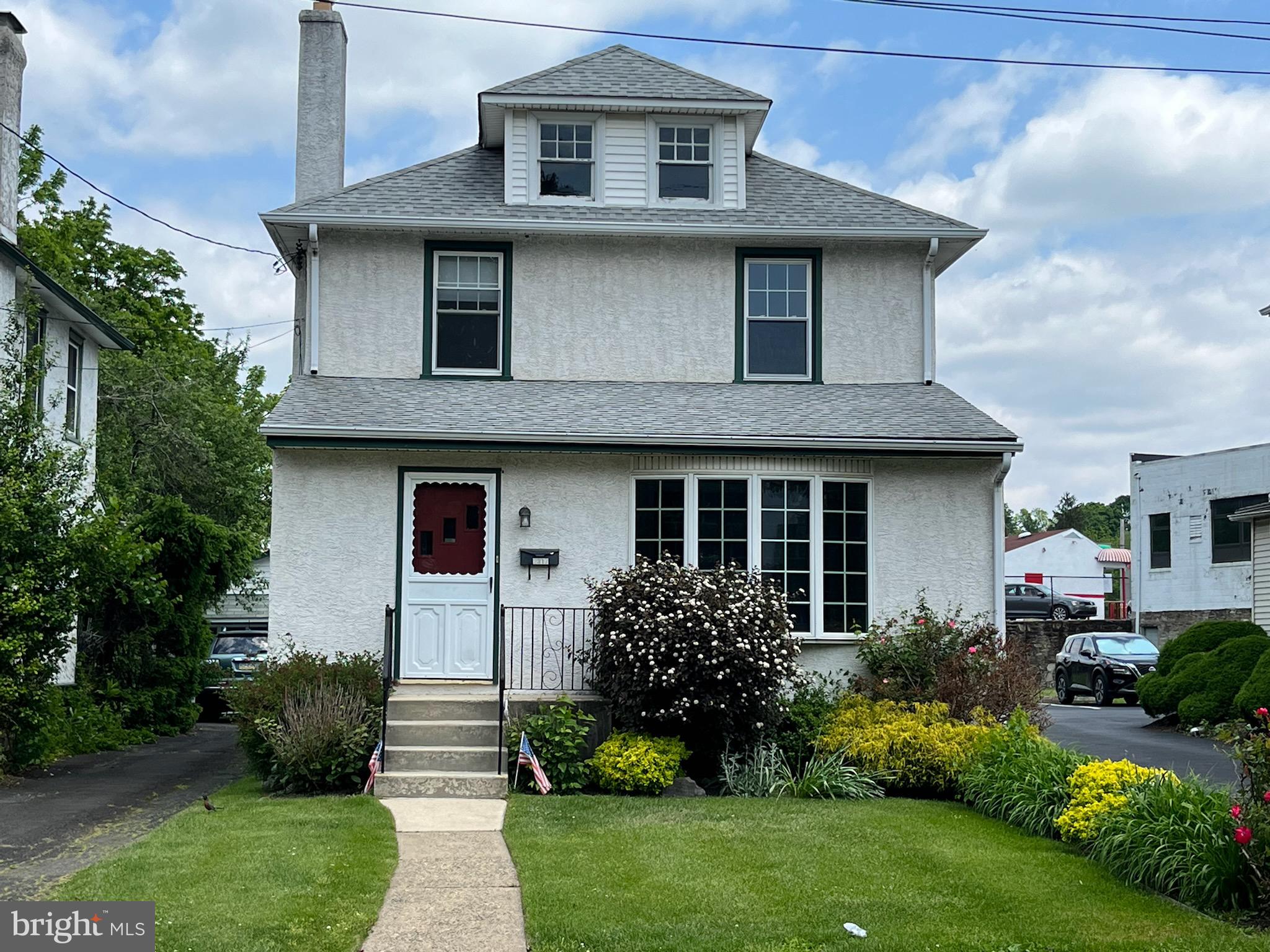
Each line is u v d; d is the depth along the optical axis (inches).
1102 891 331.6
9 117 729.0
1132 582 1552.7
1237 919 309.4
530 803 451.5
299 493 564.1
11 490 541.0
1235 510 1391.5
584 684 558.6
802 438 571.5
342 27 711.1
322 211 617.3
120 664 770.8
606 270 644.7
